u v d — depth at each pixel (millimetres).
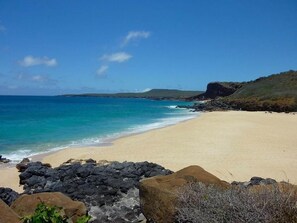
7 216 5738
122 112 69938
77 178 13672
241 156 19984
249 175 15805
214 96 156875
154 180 7449
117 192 11117
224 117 48688
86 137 29125
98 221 8656
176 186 7094
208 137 27344
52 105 105625
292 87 92312
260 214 4992
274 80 107438
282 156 20000
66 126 38250
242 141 25312
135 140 26734
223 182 7598
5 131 32562
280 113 61375
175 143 24719
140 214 8977
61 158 20047
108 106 102312
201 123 39062
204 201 5711
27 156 20703
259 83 112500
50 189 12078
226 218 5254
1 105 101125
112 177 12773
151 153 21234
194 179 7375
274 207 5008
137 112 70875
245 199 5340
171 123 43344
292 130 32469
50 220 4887
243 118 46594
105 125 40156
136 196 10773
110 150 22453
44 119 48000
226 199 5516
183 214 5895
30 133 31328
